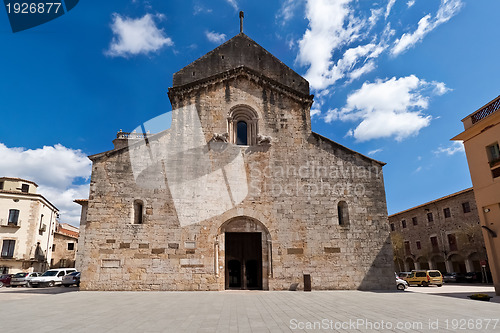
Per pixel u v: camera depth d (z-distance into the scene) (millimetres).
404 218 56594
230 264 22016
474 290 27234
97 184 21359
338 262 21766
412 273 37656
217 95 24359
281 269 21359
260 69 26188
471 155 21359
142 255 20688
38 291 24625
